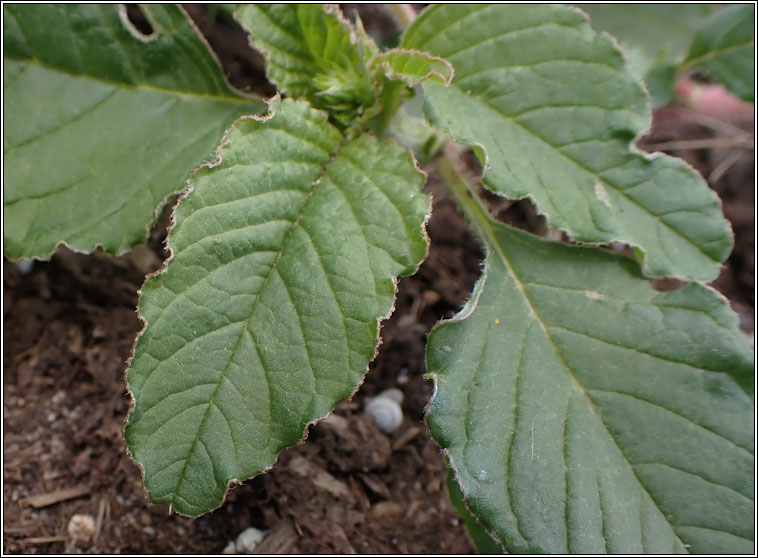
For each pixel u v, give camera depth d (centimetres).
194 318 15
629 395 17
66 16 18
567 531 16
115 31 18
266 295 15
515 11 18
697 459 16
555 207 17
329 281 15
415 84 17
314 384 15
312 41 18
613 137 17
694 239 17
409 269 15
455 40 18
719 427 16
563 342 17
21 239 18
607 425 16
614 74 18
